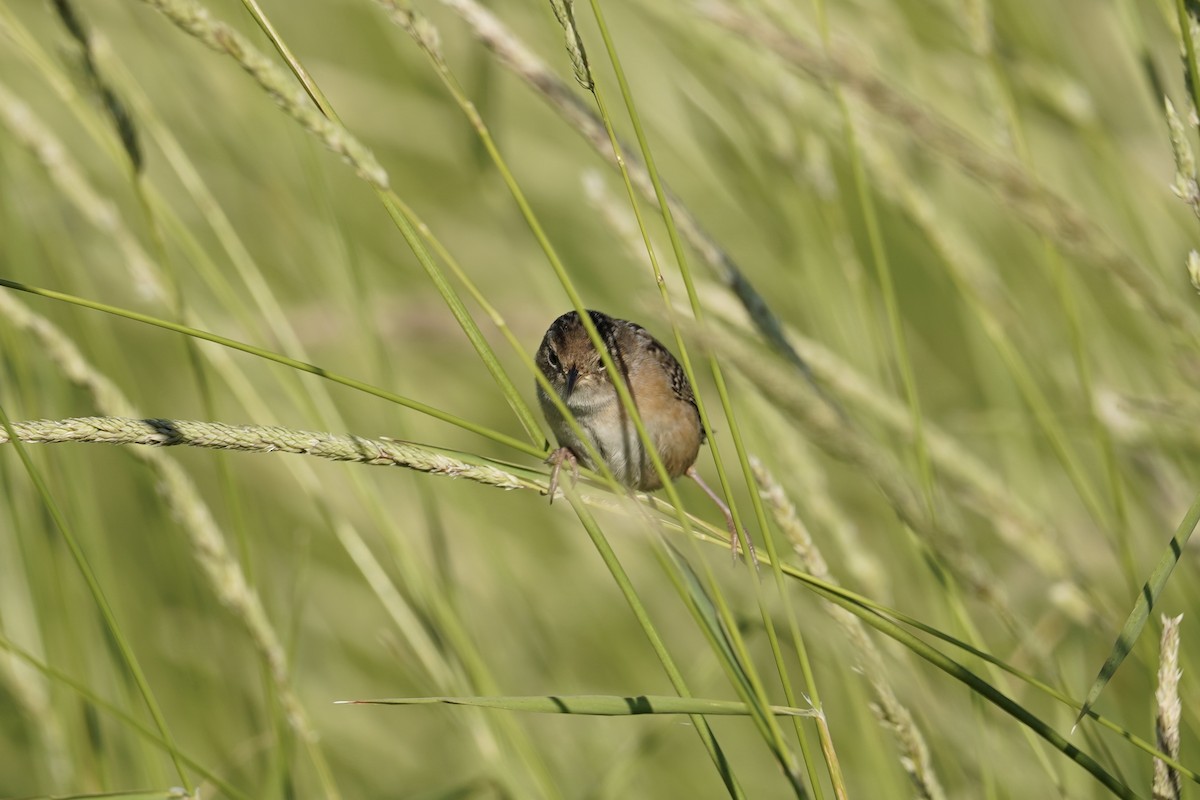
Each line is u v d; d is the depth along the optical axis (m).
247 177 11.00
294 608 8.12
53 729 8.08
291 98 4.63
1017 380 7.80
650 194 6.71
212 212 8.40
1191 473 8.83
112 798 5.55
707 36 8.99
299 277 11.52
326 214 9.05
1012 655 8.45
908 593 9.73
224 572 6.93
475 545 10.74
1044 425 7.67
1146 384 9.83
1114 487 7.04
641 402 8.91
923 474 6.71
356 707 10.92
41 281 9.90
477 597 10.45
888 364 8.80
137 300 11.42
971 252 9.16
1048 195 6.52
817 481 7.21
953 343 12.90
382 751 10.79
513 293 12.77
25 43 7.76
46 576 8.61
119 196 11.92
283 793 7.60
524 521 12.04
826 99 9.29
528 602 10.27
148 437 4.98
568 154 13.24
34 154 7.81
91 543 8.90
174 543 10.09
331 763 10.55
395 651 8.70
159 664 10.18
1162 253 9.36
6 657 8.00
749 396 7.48
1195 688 6.63
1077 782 7.96
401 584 9.93
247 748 8.70
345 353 12.09
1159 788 5.06
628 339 9.20
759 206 10.90
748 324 7.10
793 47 6.44
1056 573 7.19
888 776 7.84
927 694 7.55
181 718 10.02
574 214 12.99
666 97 11.19
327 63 13.94
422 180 13.35
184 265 11.56
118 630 5.62
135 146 7.32
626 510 5.25
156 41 10.80
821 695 9.59
